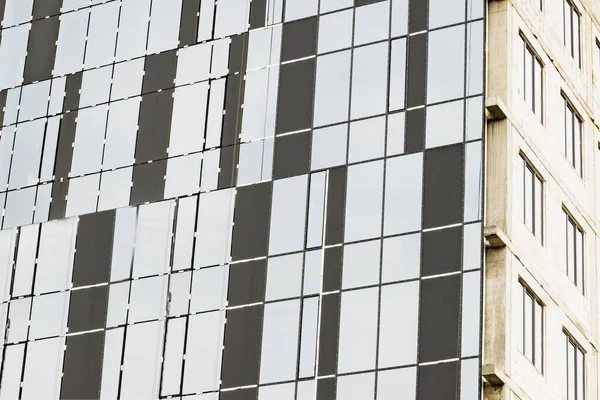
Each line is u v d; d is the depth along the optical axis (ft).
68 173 284.41
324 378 242.78
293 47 269.64
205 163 270.87
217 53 277.44
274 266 255.50
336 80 262.26
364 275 246.06
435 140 248.73
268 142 265.54
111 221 276.21
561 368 249.55
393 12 260.83
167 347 260.62
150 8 288.92
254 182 264.11
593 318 263.08
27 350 273.54
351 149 256.11
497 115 247.50
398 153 251.19
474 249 238.68
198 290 261.65
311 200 256.52
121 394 261.44
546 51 265.54
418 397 233.76
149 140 278.46
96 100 287.69
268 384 247.70
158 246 269.03
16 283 280.10
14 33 302.04
